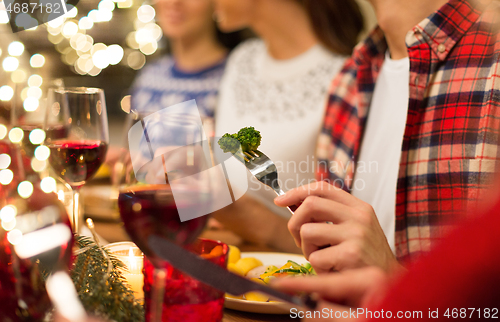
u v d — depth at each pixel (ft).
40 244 2.32
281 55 6.37
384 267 2.65
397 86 3.87
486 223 1.42
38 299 2.28
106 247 2.69
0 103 3.32
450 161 3.36
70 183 3.10
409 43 3.49
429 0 3.68
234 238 3.81
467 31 3.43
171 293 2.38
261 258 3.12
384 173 3.81
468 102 3.34
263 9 6.01
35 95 3.47
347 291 2.32
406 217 3.52
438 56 3.46
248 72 6.75
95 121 3.13
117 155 4.46
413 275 1.53
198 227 2.36
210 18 8.20
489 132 3.21
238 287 2.27
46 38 10.11
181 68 8.59
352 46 5.73
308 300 2.21
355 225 2.70
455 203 3.35
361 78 4.07
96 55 10.94
